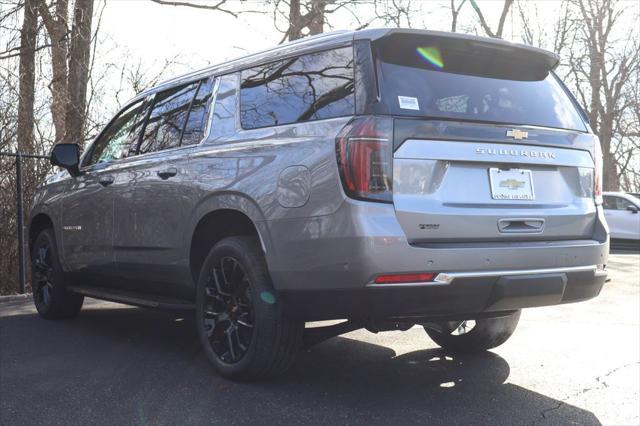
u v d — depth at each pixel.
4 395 3.72
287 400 3.65
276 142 3.76
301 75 3.85
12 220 8.15
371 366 4.44
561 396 3.82
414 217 3.31
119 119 5.58
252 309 3.80
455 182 3.48
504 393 3.86
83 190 5.52
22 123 8.57
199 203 4.17
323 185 3.39
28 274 8.27
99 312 6.55
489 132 3.59
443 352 4.86
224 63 4.55
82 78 10.31
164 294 4.84
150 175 4.69
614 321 6.18
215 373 4.16
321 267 3.38
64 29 9.99
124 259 4.99
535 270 3.57
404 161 3.34
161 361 4.47
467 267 3.36
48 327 5.70
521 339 5.34
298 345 3.77
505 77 3.95
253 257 3.78
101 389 3.83
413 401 3.68
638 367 4.46
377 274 3.21
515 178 3.68
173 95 4.93
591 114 29.55
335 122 3.46
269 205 3.65
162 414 3.41
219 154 4.12
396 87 3.46
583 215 3.91
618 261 13.30
